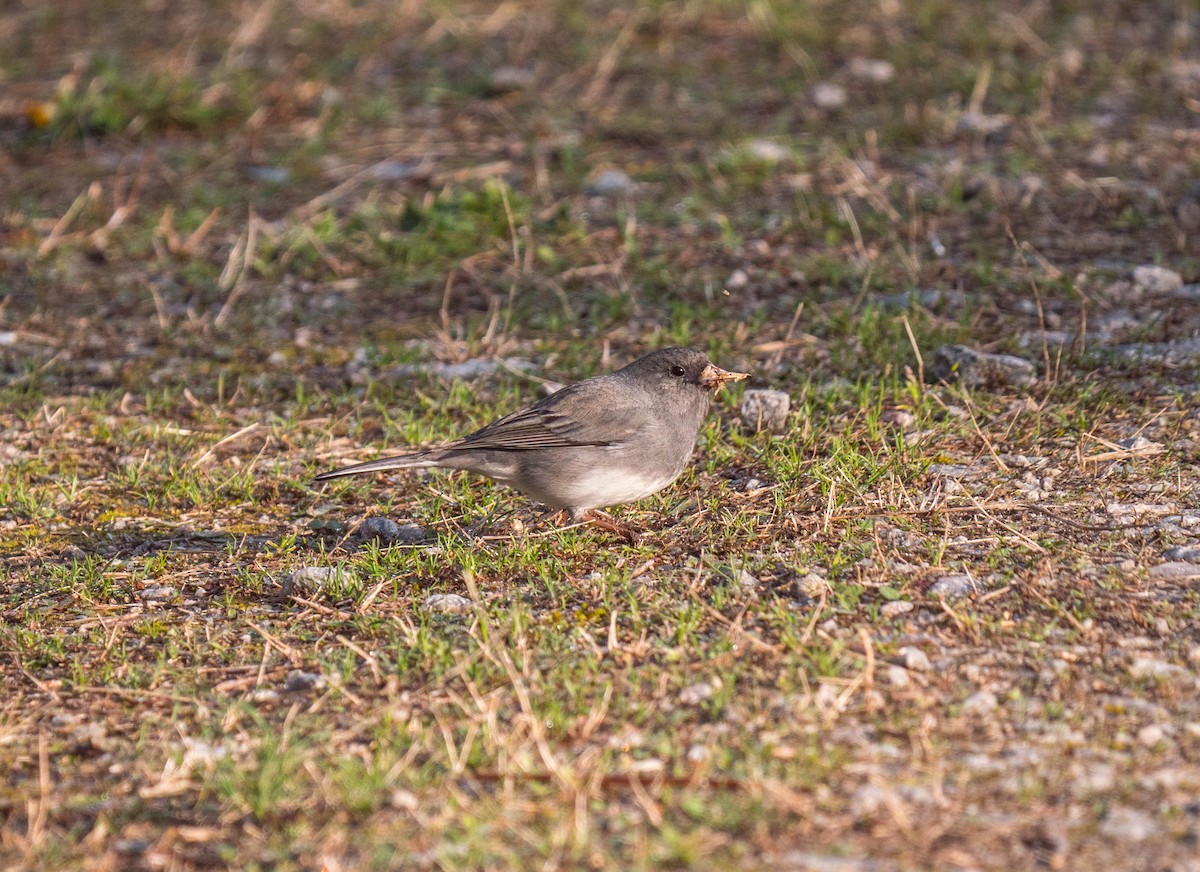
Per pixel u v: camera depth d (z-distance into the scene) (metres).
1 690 8.39
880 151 18.59
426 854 6.50
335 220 17.59
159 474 11.75
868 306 13.78
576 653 8.33
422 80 22.28
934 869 6.23
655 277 15.38
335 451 12.12
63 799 7.19
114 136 20.94
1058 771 6.93
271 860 6.57
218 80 22.33
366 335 14.78
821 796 6.78
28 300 16.11
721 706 7.61
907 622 8.48
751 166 18.30
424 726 7.63
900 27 23.03
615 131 19.89
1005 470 10.63
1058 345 13.03
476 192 18.06
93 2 27.02
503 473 10.06
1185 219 15.60
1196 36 22.16
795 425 11.59
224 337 14.95
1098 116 19.28
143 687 8.37
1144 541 9.39
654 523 10.35
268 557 10.25
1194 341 12.84
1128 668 7.81
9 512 11.14
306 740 7.55
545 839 6.52
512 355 13.98
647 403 10.09
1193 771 6.88
